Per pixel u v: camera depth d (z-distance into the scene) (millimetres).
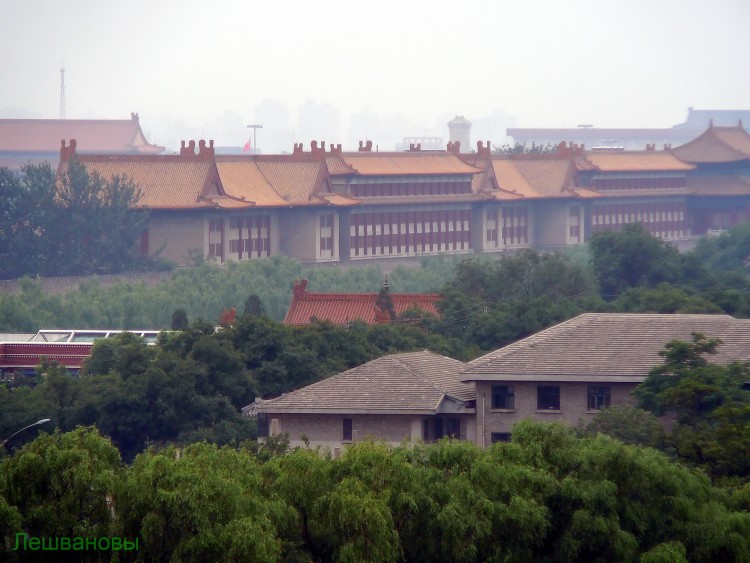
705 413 197250
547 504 154250
